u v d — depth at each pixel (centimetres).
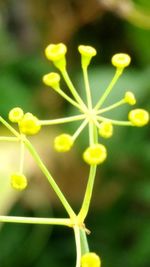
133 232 23
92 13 26
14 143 22
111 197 24
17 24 28
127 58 12
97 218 24
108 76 22
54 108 25
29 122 12
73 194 24
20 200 23
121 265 22
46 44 27
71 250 23
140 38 25
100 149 11
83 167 24
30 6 27
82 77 22
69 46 27
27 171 22
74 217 12
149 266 21
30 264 23
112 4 24
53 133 24
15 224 23
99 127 11
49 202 24
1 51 26
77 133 12
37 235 23
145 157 22
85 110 12
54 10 26
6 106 23
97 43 27
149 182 22
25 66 25
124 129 22
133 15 24
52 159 24
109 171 23
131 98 12
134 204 23
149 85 22
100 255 23
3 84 24
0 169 19
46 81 12
